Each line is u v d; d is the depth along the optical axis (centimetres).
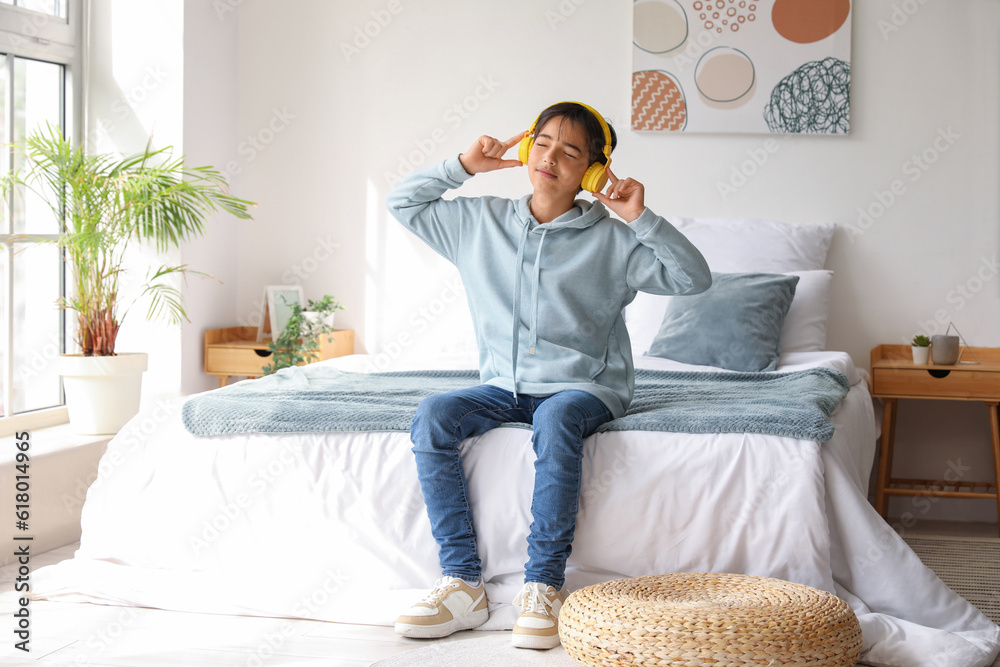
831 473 189
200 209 351
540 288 206
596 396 198
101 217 306
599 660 155
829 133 340
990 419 308
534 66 360
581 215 207
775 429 187
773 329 299
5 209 300
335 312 381
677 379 269
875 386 311
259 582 202
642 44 349
